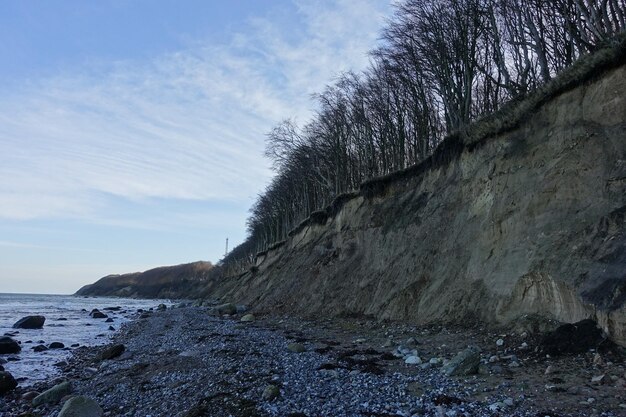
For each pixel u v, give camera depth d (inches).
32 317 1545.3
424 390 395.9
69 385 527.5
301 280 1441.9
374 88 1668.3
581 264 491.5
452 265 768.3
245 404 385.1
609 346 407.8
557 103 671.1
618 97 563.8
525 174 677.9
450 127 1215.6
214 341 802.2
